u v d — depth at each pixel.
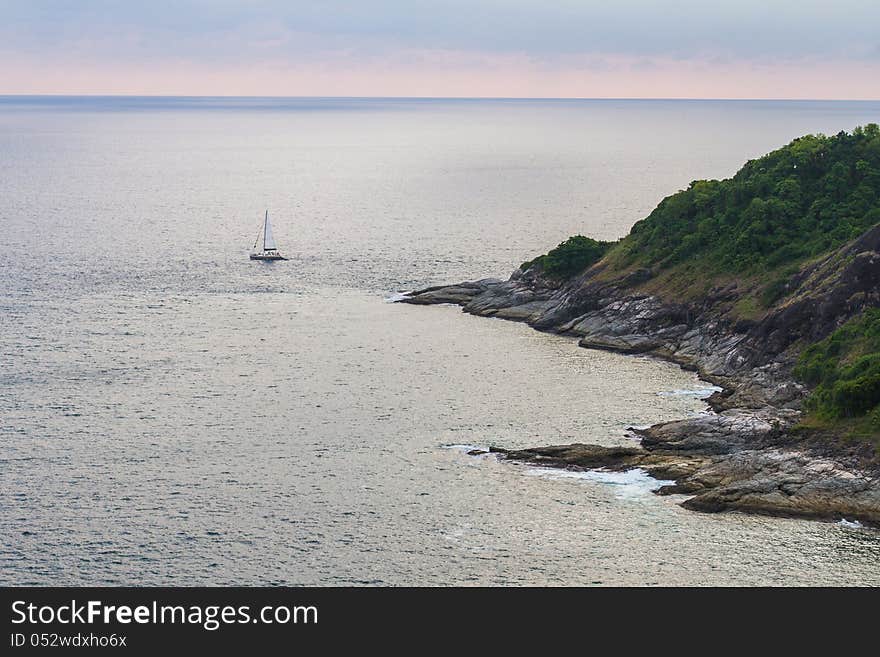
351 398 138.00
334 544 99.06
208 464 116.00
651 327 165.00
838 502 103.50
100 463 115.81
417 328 175.00
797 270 157.25
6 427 125.88
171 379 145.50
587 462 115.56
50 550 97.25
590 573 94.31
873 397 113.56
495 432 126.06
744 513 104.00
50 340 165.12
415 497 108.38
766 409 124.44
